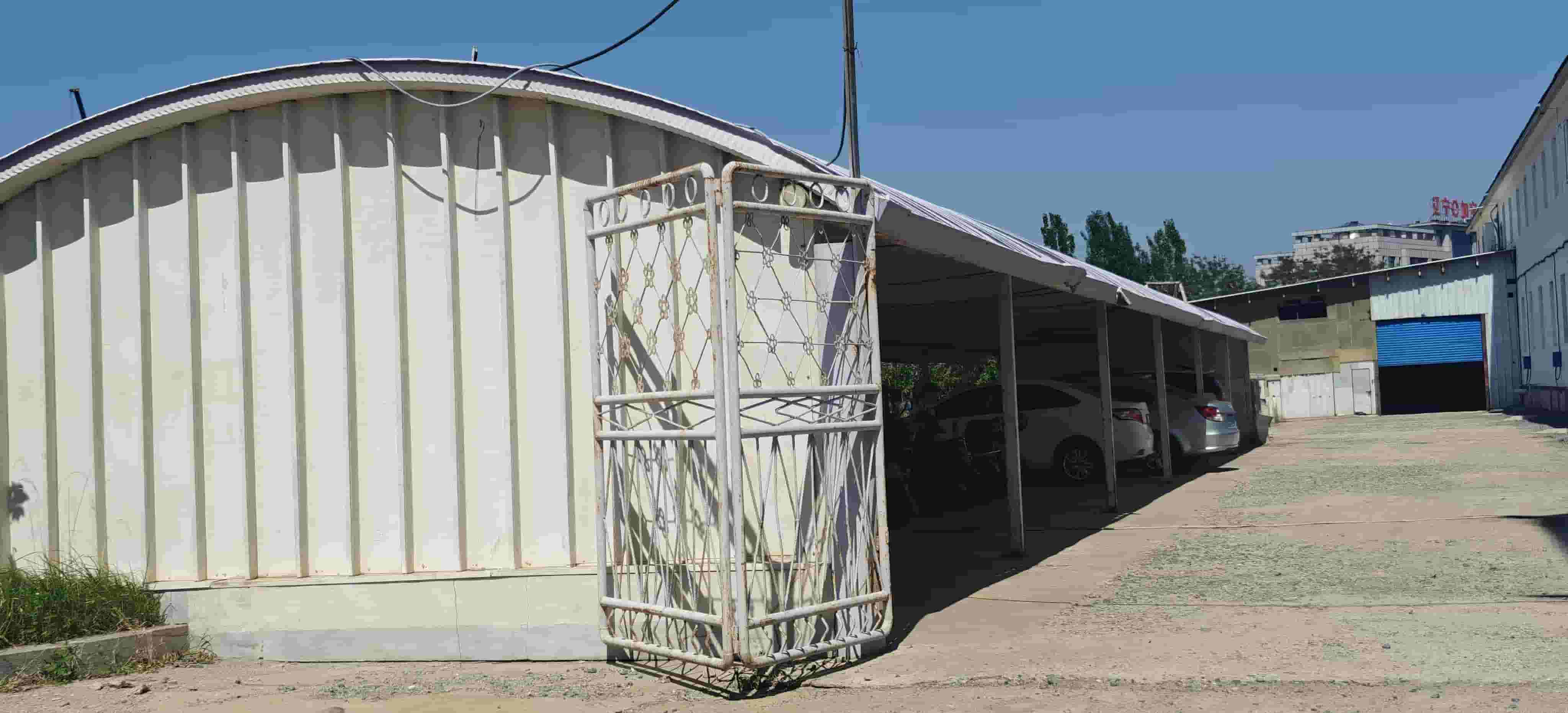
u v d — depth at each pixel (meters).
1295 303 40.00
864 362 6.83
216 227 7.78
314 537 7.60
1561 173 31.36
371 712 6.07
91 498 7.96
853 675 6.37
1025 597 8.47
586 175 7.35
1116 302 11.90
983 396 17.92
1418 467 16.83
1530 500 11.94
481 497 7.40
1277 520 11.77
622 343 7.08
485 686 6.63
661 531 7.00
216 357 7.78
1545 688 5.27
